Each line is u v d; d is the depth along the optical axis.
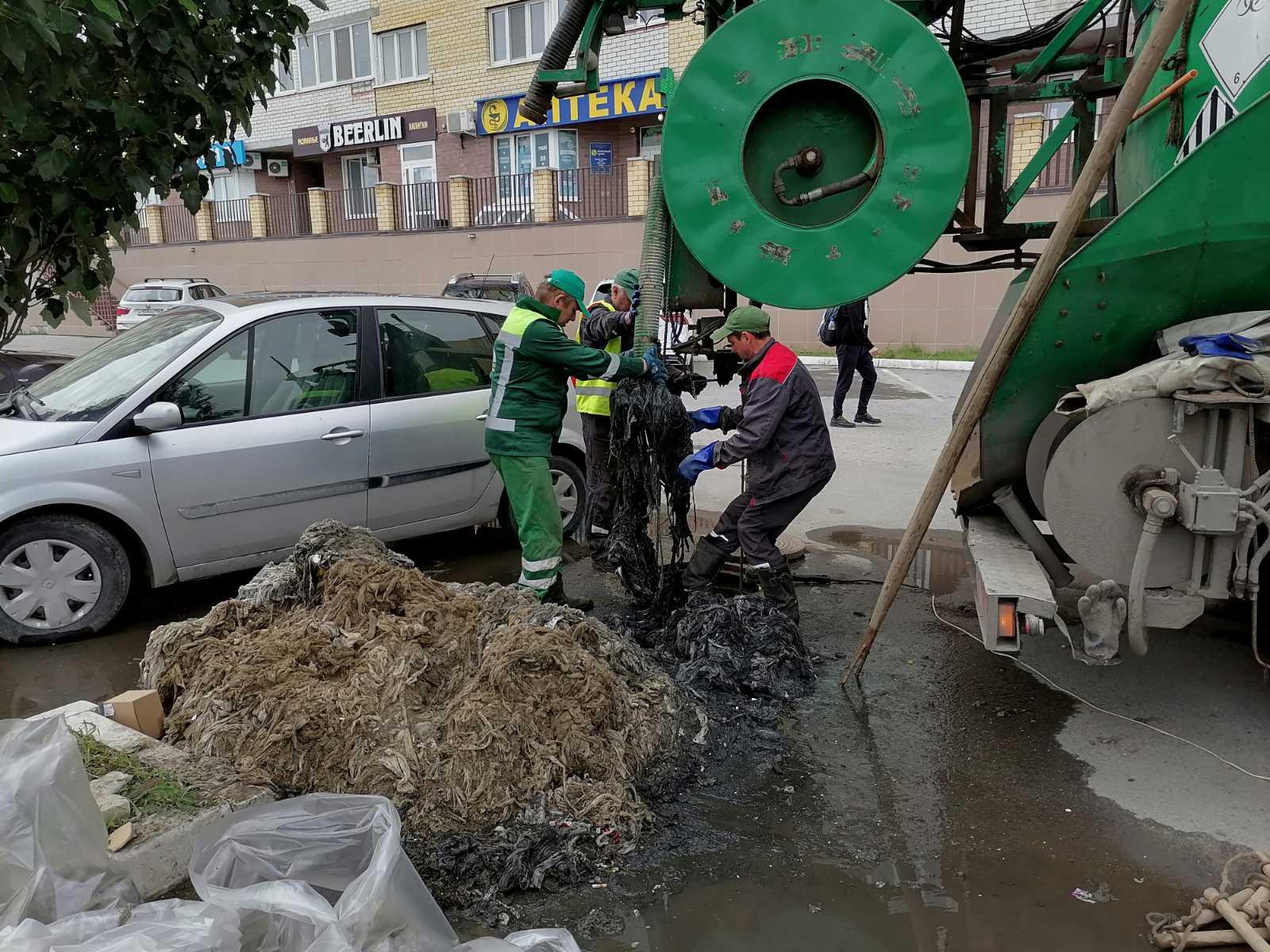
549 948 2.30
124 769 3.06
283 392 5.29
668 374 5.06
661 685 3.83
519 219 22.77
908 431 10.50
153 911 2.26
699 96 3.79
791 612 4.83
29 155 2.36
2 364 8.89
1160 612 3.32
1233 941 2.57
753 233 3.89
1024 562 3.69
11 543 4.59
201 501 4.96
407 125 25.83
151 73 2.42
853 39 3.66
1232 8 3.70
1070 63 5.27
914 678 4.38
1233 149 3.33
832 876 2.93
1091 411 3.29
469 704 3.30
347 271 25.55
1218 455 3.21
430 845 3.01
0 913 2.25
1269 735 3.79
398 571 4.07
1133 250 3.49
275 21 2.79
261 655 3.62
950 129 3.68
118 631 4.98
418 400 5.75
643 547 4.93
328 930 2.07
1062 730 3.86
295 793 3.17
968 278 17.84
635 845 3.07
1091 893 2.84
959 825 3.20
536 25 23.30
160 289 21.23
